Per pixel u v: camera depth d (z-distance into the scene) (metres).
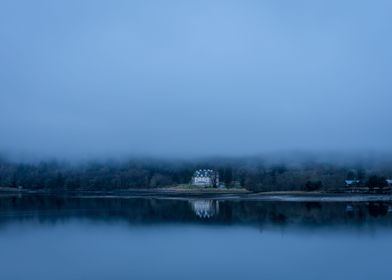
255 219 87.25
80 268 46.59
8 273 44.78
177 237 65.69
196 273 44.22
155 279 42.22
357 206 111.88
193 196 168.25
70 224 80.31
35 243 60.94
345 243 59.59
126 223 81.81
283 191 179.50
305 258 50.53
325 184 179.62
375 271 44.38
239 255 52.53
